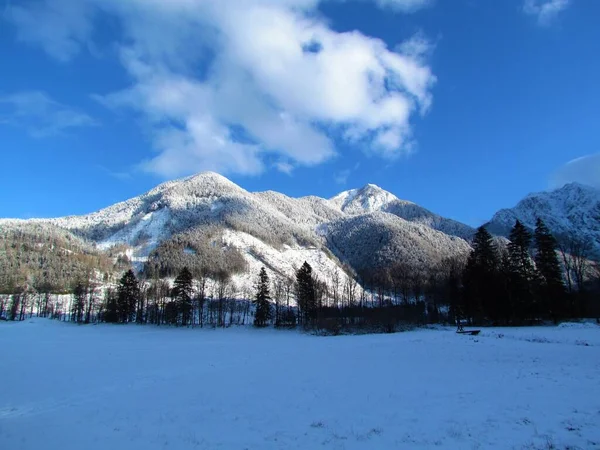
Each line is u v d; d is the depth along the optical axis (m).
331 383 21.58
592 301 65.88
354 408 16.42
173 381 24.72
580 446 10.84
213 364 31.81
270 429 14.34
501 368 23.03
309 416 15.73
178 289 103.50
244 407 17.58
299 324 96.88
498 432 12.36
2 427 15.94
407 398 17.39
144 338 70.12
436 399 16.89
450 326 67.81
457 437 12.23
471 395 17.11
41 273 197.00
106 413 17.64
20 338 69.94
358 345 40.75
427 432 12.90
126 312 113.62
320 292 118.94
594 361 23.81
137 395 21.12
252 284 193.12
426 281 158.00
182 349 46.16
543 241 62.56
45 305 150.25
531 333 41.44
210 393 20.69
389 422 14.26
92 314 135.38
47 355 41.25
